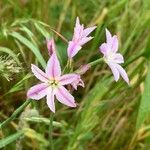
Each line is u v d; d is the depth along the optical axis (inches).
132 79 13.1
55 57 7.7
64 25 15.1
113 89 12.3
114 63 8.3
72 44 7.9
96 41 11.7
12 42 13.3
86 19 15.5
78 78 7.7
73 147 12.1
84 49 14.0
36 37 13.9
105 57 8.3
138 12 15.0
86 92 13.8
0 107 12.4
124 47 13.6
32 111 9.4
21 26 13.0
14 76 10.9
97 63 8.2
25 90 12.2
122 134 13.7
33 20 12.1
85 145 13.2
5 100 12.3
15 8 14.0
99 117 12.9
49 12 14.7
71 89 7.9
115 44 8.4
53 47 7.9
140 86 13.4
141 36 14.8
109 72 13.8
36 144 12.4
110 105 12.8
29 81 11.7
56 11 15.2
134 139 13.3
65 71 7.9
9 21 13.9
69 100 7.5
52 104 7.6
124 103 13.5
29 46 11.1
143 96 10.8
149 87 10.8
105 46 8.3
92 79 13.9
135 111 13.6
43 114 12.0
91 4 15.8
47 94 7.6
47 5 14.5
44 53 13.3
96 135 13.3
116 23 15.1
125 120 13.7
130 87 12.9
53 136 13.6
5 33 11.7
